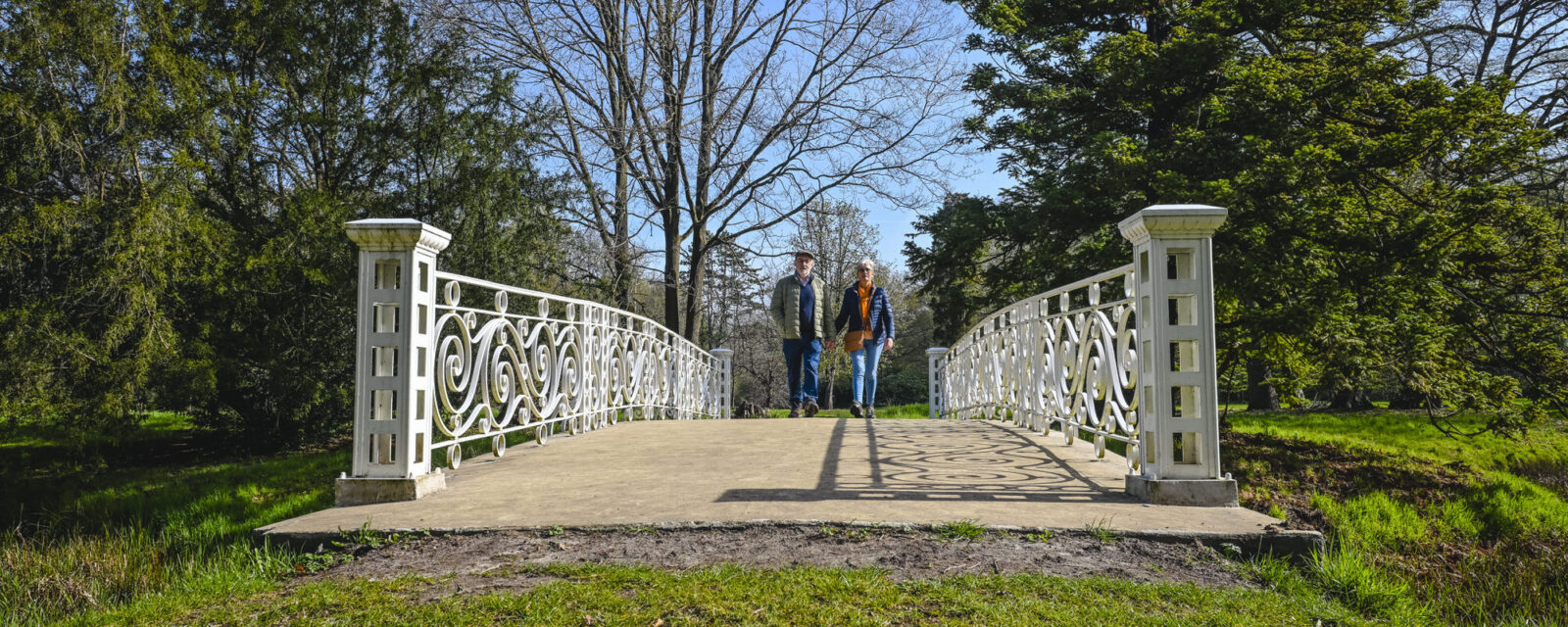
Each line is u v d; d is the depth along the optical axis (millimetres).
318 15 12203
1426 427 14828
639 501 3617
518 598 2469
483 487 4055
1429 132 12094
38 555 3672
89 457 10125
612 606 2408
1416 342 10648
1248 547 2990
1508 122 12562
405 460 3748
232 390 11398
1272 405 20609
